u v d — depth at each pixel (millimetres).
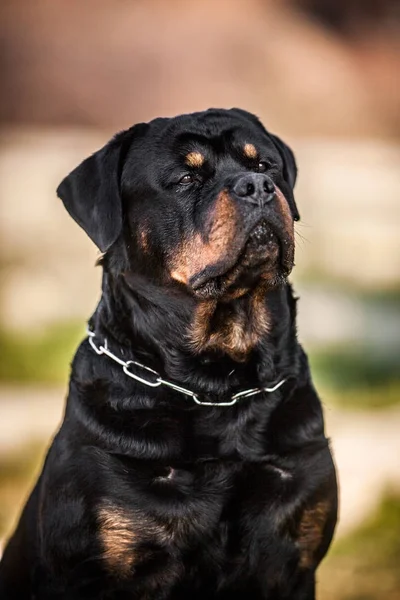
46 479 5242
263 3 30141
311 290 17031
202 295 5230
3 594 5746
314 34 30188
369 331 14570
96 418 5129
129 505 5004
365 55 29797
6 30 28469
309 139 27578
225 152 5504
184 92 28391
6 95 28047
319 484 5191
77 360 5449
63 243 19266
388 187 22156
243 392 5184
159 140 5527
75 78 28328
